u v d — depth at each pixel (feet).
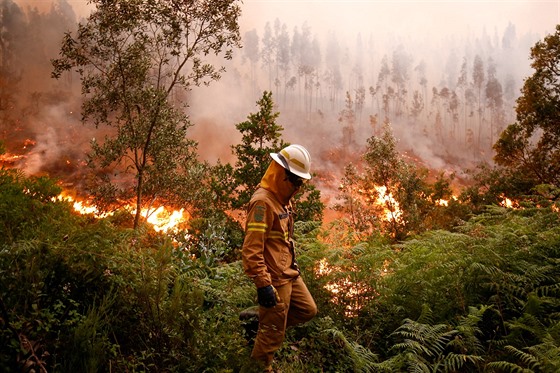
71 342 9.12
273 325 11.18
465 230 20.27
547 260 17.29
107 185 51.67
